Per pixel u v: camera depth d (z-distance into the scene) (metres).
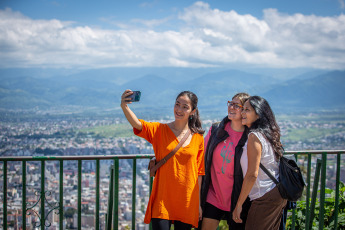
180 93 3.10
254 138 2.88
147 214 3.05
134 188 3.45
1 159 3.20
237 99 3.17
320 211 3.92
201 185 3.26
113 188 3.43
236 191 3.10
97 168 3.38
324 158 3.84
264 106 2.97
